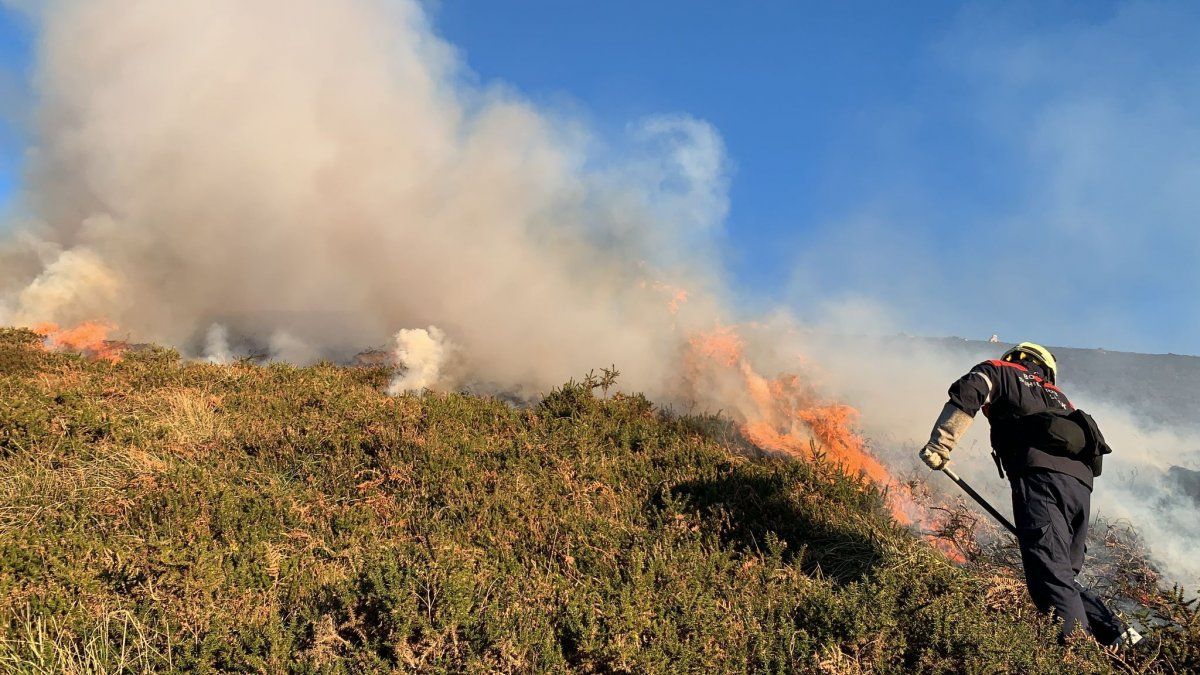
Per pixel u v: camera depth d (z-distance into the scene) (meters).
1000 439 3.67
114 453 4.87
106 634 2.73
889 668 2.87
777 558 3.86
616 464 5.38
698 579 3.59
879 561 4.08
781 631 3.09
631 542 4.06
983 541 5.05
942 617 3.05
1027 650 2.96
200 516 3.97
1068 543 3.35
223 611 3.02
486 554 3.76
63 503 4.00
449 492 4.60
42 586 3.02
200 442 5.38
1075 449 3.45
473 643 2.83
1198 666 2.95
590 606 3.08
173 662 2.71
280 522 4.04
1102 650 3.11
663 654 2.87
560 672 2.74
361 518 4.23
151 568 3.27
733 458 5.95
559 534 4.04
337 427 5.75
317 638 2.77
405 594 2.95
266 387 7.25
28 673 2.48
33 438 4.87
